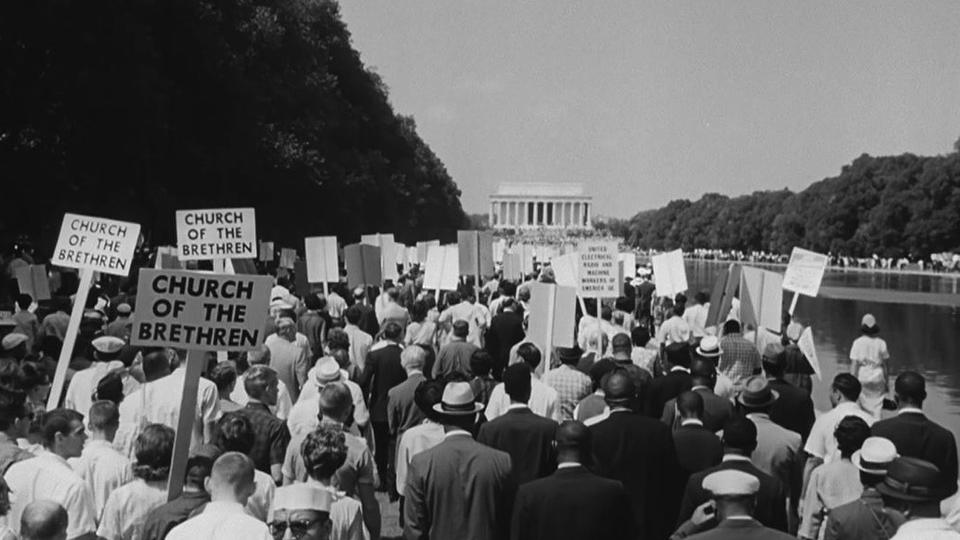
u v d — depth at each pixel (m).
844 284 120.38
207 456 9.43
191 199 62.59
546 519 9.59
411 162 129.12
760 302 23.38
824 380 37.53
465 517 10.59
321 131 84.12
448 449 10.73
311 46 84.19
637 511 11.54
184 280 10.55
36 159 46.25
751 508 8.17
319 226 88.19
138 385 15.02
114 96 46.22
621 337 16.83
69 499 9.80
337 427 9.84
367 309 24.97
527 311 28.64
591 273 22.47
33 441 11.53
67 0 43.16
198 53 57.78
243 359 15.64
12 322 19.80
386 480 20.44
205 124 62.56
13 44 44.09
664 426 11.72
